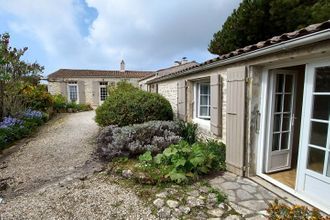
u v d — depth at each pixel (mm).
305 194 2650
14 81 7215
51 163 4316
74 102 15594
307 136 2572
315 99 2471
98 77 18109
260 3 7176
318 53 2270
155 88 10094
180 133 5309
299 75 3705
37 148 5352
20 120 7051
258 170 3416
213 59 4074
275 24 7266
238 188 3027
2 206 2717
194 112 6031
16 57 7082
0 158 4629
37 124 8016
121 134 4605
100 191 3053
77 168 4043
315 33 1979
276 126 3416
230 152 3637
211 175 3510
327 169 2373
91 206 2658
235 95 3469
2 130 5664
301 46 2332
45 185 3361
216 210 2488
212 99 4504
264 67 3205
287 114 3463
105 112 6094
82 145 5609
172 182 3201
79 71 19125
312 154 2553
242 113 3311
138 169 3588
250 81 3236
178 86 6672
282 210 1892
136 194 2943
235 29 7988
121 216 2449
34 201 2816
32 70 7887
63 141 6039
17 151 5109
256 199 2721
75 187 3197
